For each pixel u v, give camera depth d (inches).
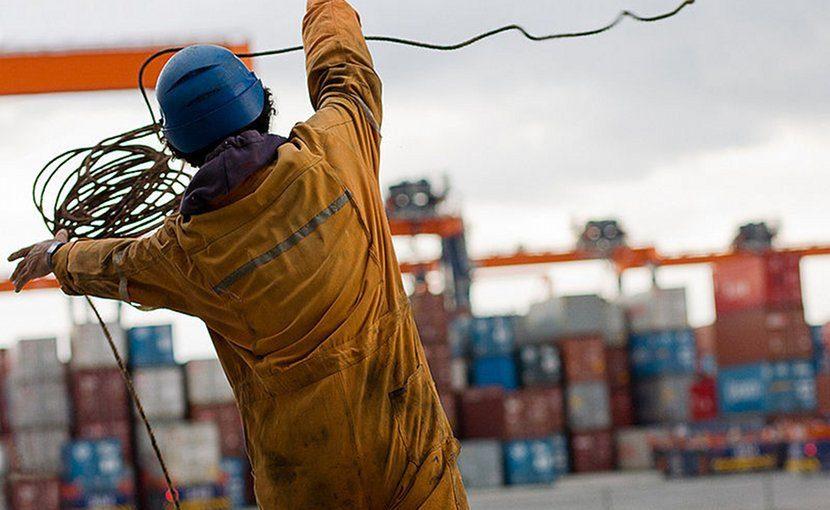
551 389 3164.4
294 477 211.9
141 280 218.7
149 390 2928.2
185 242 209.3
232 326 212.4
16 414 2856.8
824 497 2139.5
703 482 2728.8
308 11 242.8
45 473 2812.5
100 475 2728.8
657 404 3496.6
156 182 266.1
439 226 3843.5
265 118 218.2
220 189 204.1
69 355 3046.3
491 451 2999.5
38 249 232.7
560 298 3351.4
